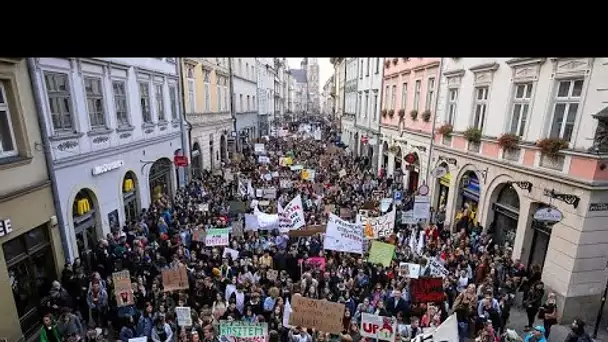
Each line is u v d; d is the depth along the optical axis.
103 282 9.49
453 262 11.02
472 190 15.50
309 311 7.78
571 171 10.29
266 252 11.12
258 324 7.56
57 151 10.74
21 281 9.60
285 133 47.94
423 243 12.02
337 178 20.91
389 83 26.80
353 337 8.10
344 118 45.88
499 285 10.26
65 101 11.34
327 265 10.38
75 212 11.84
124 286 8.58
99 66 13.12
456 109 16.59
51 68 10.55
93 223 12.85
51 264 10.63
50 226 10.45
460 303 8.96
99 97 13.33
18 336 9.05
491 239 12.88
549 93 11.22
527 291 10.62
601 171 9.51
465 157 15.55
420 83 20.80
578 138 10.18
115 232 12.62
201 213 14.64
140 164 16.34
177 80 21.11
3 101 9.20
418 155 20.64
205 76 26.31
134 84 15.88
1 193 8.79
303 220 12.51
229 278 9.78
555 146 10.65
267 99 59.09
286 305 8.27
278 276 10.05
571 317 10.47
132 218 15.83
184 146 22.03
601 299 10.04
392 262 10.87
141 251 10.59
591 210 9.80
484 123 14.54
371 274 10.11
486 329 7.76
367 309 8.55
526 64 12.10
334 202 16.06
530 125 12.04
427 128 19.70
